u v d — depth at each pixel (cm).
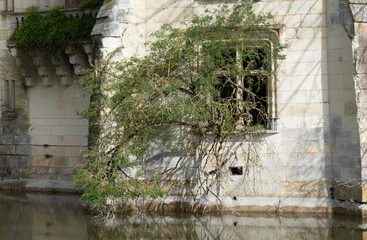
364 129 1253
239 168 1330
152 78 1203
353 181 1266
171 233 1138
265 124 1340
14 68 1742
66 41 1583
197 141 1331
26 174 1736
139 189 1248
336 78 1298
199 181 1330
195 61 1255
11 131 1755
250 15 1294
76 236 1122
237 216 1293
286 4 1326
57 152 1708
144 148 1252
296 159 1321
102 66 1310
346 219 1252
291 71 1324
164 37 1345
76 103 1683
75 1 1664
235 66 1227
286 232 1141
